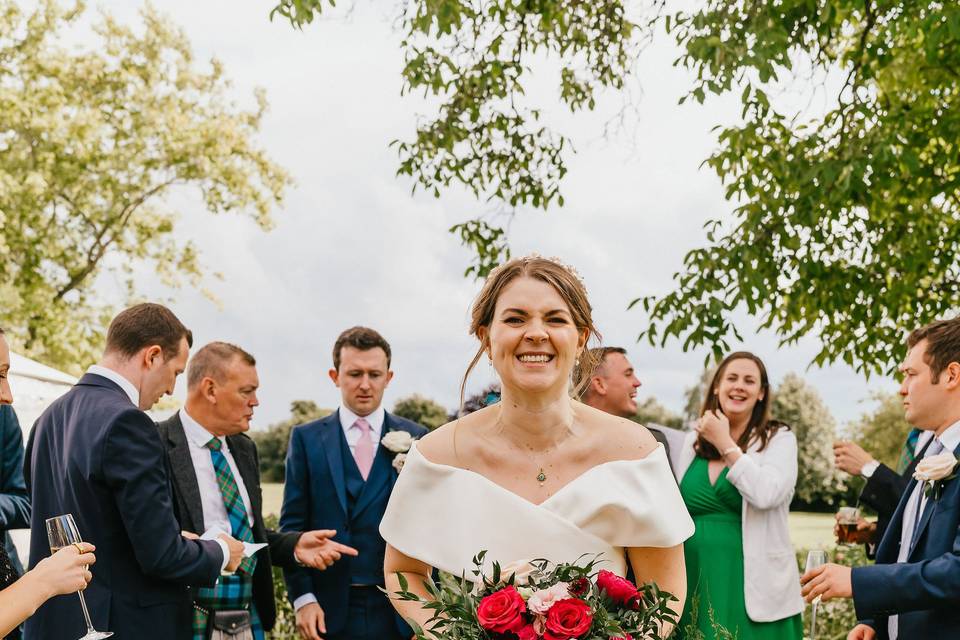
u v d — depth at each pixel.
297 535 4.07
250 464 3.86
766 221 6.82
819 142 6.70
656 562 2.20
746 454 4.20
